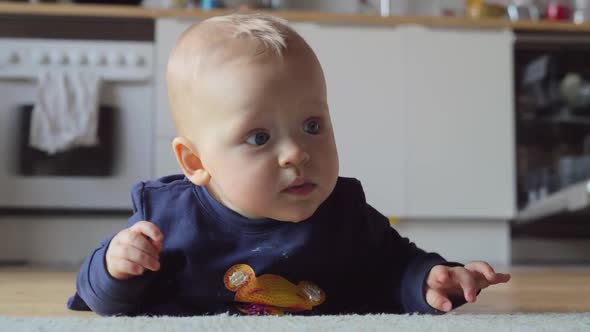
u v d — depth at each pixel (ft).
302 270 2.91
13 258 8.54
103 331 2.06
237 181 2.63
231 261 2.85
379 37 8.97
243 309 2.92
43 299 4.40
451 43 9.07
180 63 2.82
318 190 2.65
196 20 8.63
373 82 8.97
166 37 8.59
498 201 9.05
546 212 8.80
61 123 8.27
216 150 2.66
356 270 3.08
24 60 8.41
